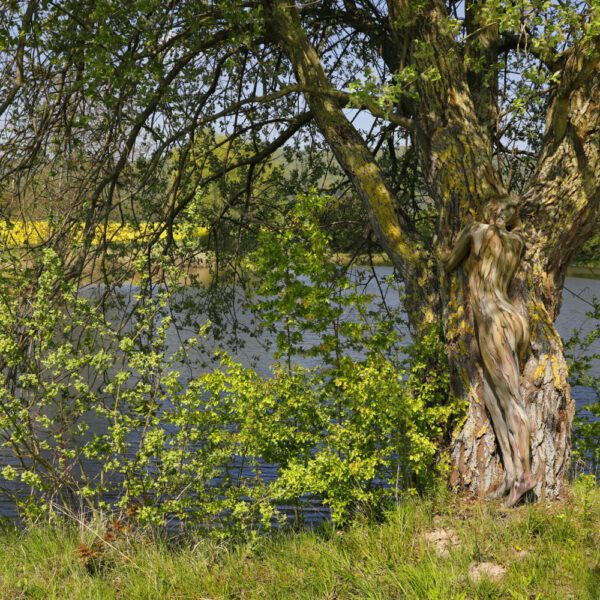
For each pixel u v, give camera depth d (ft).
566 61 21.89
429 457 20.97
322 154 37.24
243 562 18.08
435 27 23.63
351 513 20.53
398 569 16.40
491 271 21.25
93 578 17.24
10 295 20.63
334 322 21.72
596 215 22.74
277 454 20.38
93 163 27.07
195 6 25.82
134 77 24.36
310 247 22.71
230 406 20.03
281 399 20.58
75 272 25.55
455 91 23.62
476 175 22.91
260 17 25.05
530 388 21.26
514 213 21.68
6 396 18.79
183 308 33.60
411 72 20.74
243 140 34.99
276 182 35.83
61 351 18.26
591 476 20.86
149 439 18.24
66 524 19.79
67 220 25.16
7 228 22.04
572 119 22.41
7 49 23.13
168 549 18.92
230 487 19.89
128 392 18.60
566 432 21.49
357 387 19.79
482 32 25.41
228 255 34.40
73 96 26.99
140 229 27.81
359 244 35.37
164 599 16.21
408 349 22.68
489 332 21.08
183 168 29.89
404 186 36.40
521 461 20.62
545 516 19.13
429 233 32.14
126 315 26.00
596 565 16.24
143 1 22.63
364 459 19.99
